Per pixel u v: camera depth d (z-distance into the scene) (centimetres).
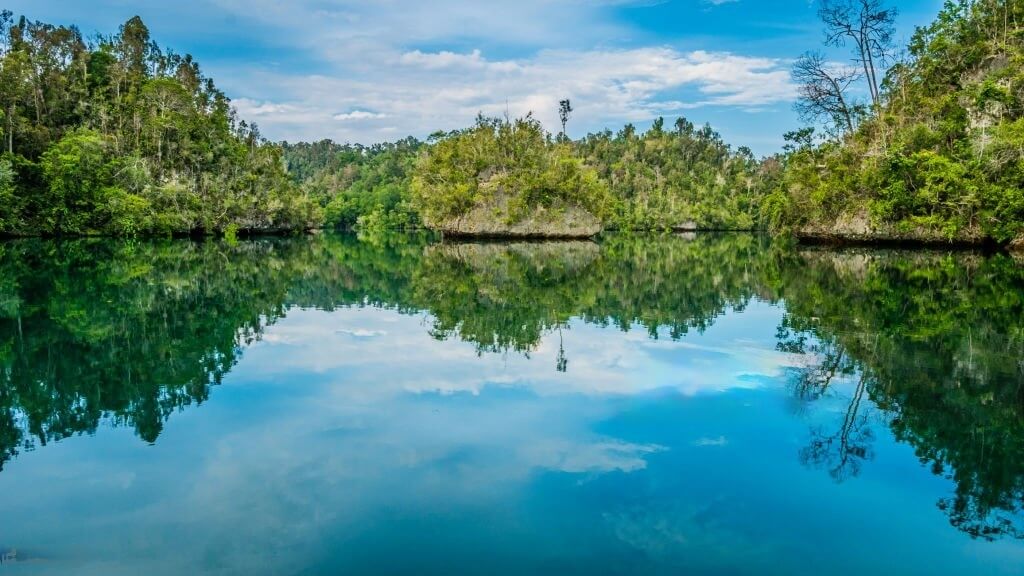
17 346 1204
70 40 7025
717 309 1656
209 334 1336
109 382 940
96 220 5344
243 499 545
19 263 2941
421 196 6825
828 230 4553
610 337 1265
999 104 3553
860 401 814
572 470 599
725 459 625
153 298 1908
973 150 3481
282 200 7788
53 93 6328
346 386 905
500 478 584
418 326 1432
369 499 543
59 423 752
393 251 4516
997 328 1312
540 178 6150
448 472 598
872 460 624
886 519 509
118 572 435
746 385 892
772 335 1269
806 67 4772
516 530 489
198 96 7825
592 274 2766
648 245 5450
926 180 3622
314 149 17475
